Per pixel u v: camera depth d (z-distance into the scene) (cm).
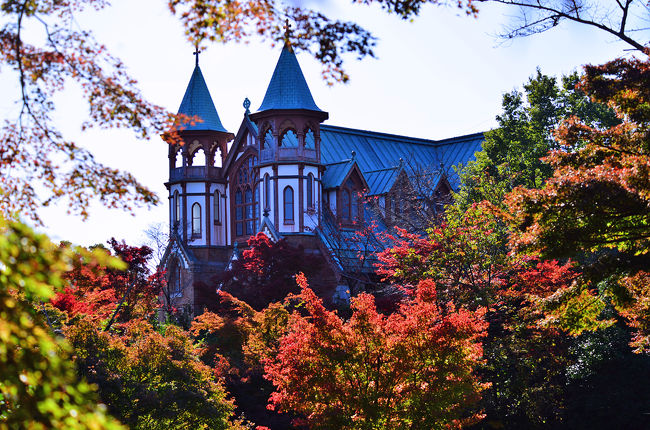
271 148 6444
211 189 6975
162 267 6862
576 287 2116
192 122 912
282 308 3700
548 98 6175
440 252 3834
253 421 3494
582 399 3934
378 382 2200
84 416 534
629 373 3931
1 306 549
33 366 542
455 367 2184
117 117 872
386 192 6569
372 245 6028
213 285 5794
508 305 3816
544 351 3631
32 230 556
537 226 2019
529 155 5925
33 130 849
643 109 2064
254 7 888
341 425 2178
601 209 1917
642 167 1895
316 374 2194
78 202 852
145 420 2377
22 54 845
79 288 3338
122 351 2542
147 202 867
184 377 2594
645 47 2008
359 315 2225
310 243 6244
